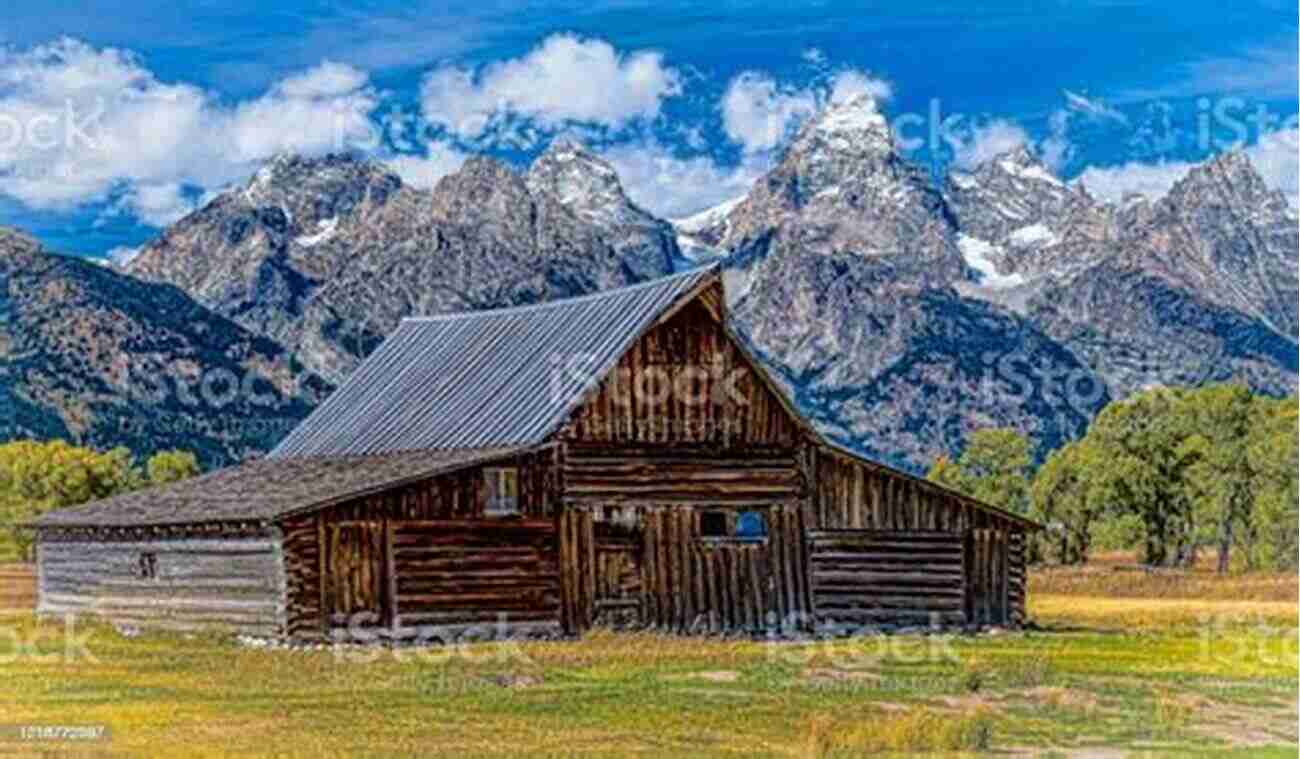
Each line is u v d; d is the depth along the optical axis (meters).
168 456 156.38
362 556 61.59
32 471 146.62
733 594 67.81
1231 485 122.81
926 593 69.88
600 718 39.72
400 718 39.62
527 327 75.75
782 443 69.12
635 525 66.75
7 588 96.44
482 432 68.69
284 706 41.66
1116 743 37.06
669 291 68.56
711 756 34.56
